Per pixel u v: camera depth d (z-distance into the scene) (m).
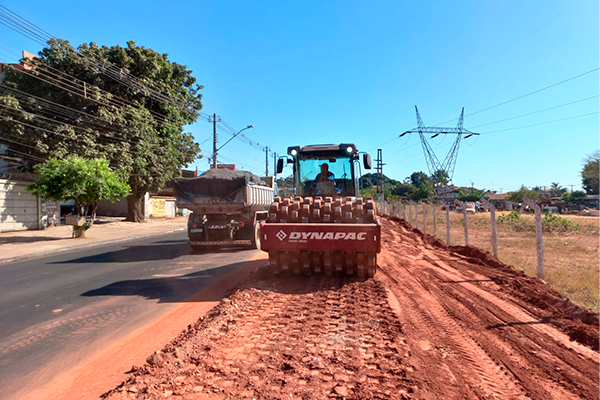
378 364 4.04
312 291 7.16
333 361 4.12
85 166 19.59
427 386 3.55
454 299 6.52
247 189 13.83
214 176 14.37
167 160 30.44
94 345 5.09
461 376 3.76
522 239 15.20
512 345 4.52
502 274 8.48
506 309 5.90
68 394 3.78
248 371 3.92
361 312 5.85
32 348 5.04
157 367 4.05
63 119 25.31
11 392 3.86
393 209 34.06
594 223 20.09
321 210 8.10
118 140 26.80
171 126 30.84
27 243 18.38
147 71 29.06
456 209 42.41
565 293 6.67
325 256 7.91
